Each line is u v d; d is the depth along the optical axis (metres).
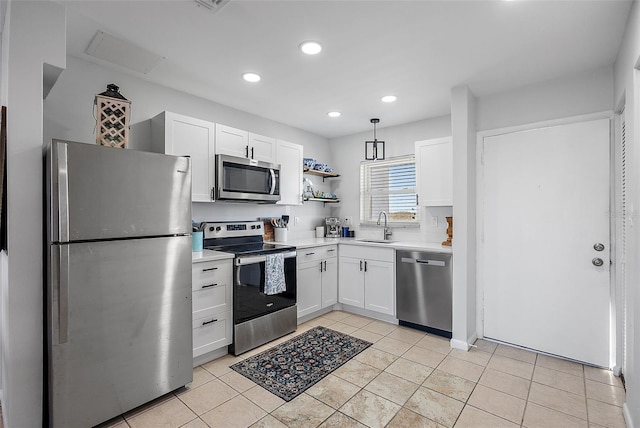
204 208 3.12
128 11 1.77
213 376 2.28
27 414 1.61
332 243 3.69
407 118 3.74
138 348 1.87
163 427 1.75
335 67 2.44
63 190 1.58
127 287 1.82
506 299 2.83
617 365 2.30
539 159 2.66
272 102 3.21
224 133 2.93
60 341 1.59
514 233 2.78
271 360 2.53
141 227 1.87
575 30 1.93
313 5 1.71
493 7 1.72
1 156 1.58
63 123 2.28
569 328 2.53
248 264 2.70
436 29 1.93
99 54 2.26
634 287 1.60
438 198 3.27
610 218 2.37
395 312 3.29
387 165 4.17
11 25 1.57
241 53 2.24
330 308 3.82
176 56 2.29
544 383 2.19
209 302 2.44
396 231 4.05
